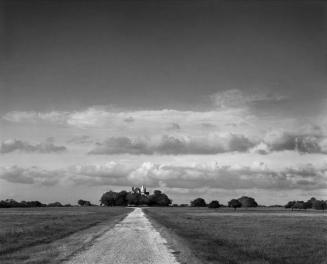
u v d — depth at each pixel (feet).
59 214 314.96
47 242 96.37
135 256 71.77
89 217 244.63
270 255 78.33
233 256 74.02
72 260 66.80
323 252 83.97
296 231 139.54
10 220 206.18
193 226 159.12
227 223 185.47
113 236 112.57
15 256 70.38
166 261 66.08
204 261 66.18
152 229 140.46
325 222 202.28
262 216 293.43
